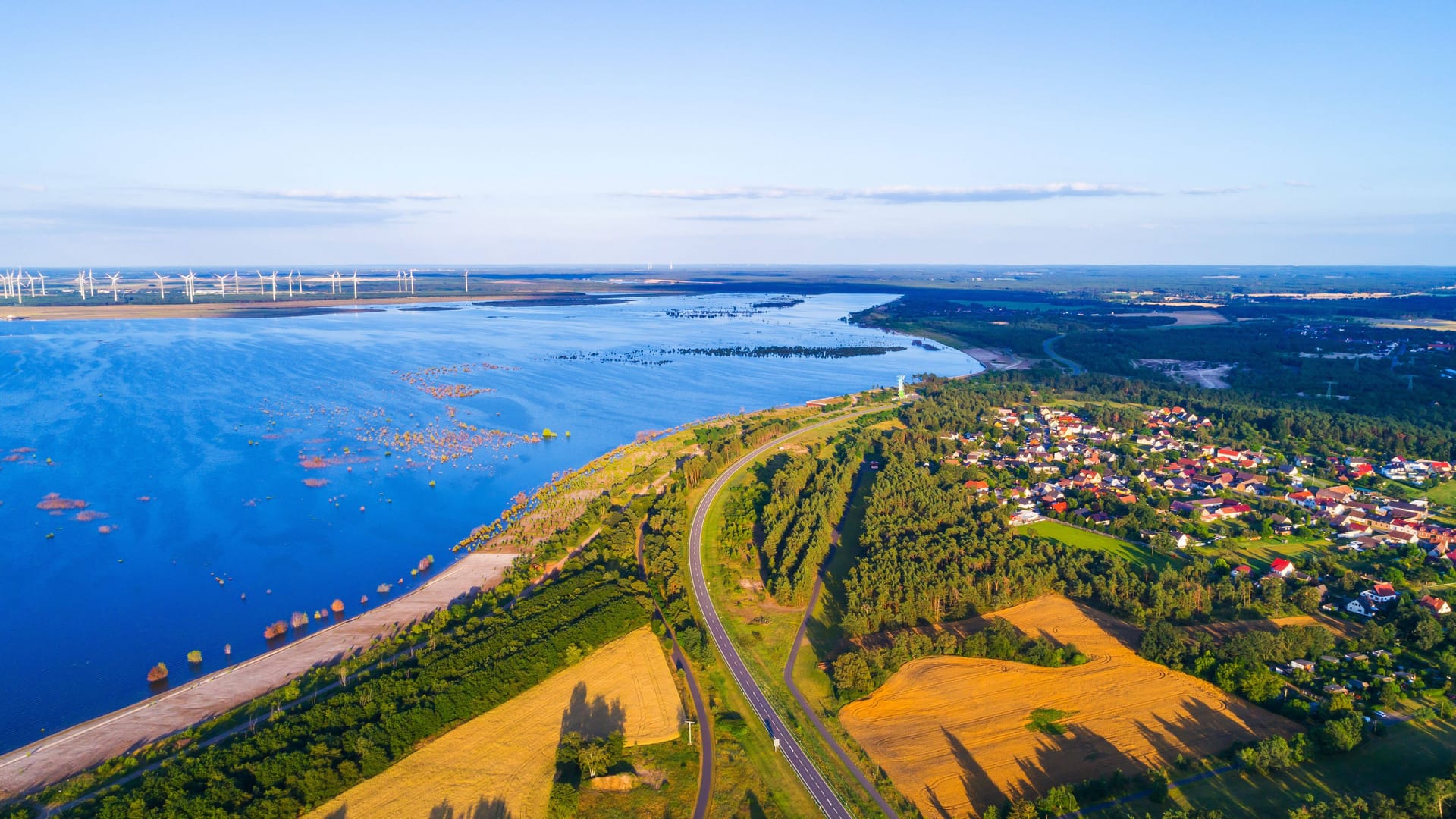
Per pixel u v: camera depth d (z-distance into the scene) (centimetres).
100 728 15225
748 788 13712
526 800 13262
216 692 16338
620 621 18475
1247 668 16462
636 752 14575
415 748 14425
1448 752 14238
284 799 12712
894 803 13300
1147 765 14025
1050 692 16338
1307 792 13338
